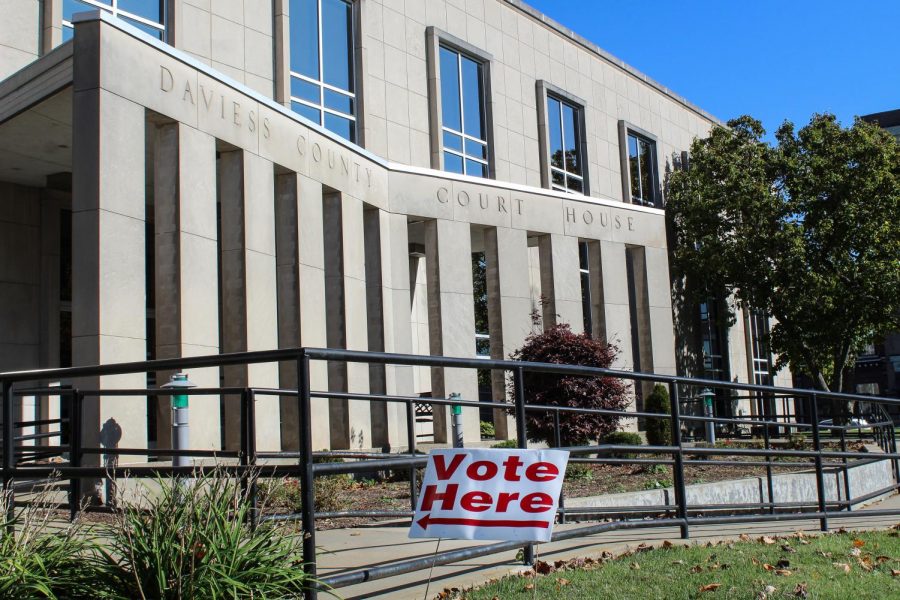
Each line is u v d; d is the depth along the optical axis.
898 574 5.71
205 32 16.56
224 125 13.84
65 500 8.17
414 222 21.34
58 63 12.16
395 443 18.22
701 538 7.29
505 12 25.98
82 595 3.83
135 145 11.94
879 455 9.77
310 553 4.09
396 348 18.84
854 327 30.81
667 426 21.41
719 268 30.66
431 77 22.77
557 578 5.32
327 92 19.78
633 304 28.58
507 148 25.34
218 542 3.95
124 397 11.32
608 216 24.95
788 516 8.17
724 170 31.84
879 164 30.72
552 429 14.69
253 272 14.28
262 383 14.11
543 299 22.03
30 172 15.82
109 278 11.31
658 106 33.25
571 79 28.52
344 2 20.70
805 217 31.33
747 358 36.34
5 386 5.01
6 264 15.95
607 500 10.40
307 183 16.08
